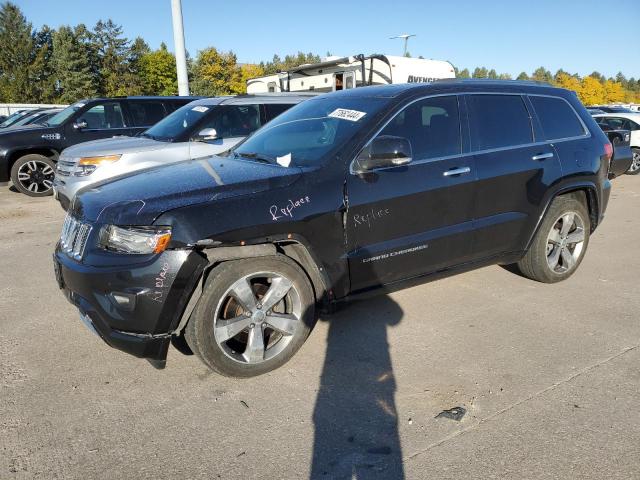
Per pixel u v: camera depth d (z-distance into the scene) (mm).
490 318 4191
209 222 2982
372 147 3457
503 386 3184
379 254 3652
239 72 69000
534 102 4609
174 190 3150
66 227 3457
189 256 2920
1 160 9781
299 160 3623
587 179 4789
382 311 4344
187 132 7371
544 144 4543
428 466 2508
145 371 3418
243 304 3178
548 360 3498
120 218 2973
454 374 3338
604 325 4035
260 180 3283
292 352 3428
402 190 3678
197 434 2771
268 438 2732
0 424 2863
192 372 3404
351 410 2969
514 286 4906
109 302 2943
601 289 4824
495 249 4371
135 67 79625
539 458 2547
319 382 3266
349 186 3469
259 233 3109
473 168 4043
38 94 73938
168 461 2570
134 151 6926
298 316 3396
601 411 2912
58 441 2721
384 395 3113
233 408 3000
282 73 12703
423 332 3953
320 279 3447
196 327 3059
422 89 3992
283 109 8109
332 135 3736
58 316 4309
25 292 4867
